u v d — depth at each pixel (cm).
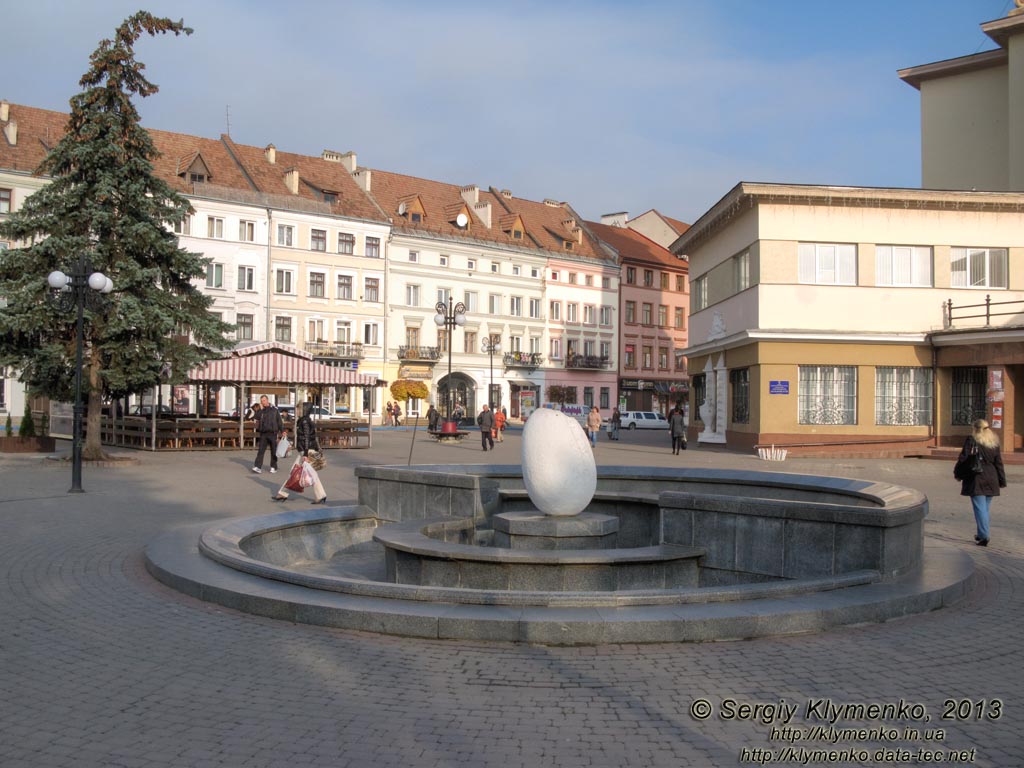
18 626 698
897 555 836
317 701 529
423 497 1230
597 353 7412
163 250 2434
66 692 544
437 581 862
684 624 654
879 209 2981
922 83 4103
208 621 716
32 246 2338
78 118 2378
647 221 8319
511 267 6831
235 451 2984
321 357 5691
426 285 6353
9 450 2738
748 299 3086
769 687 556
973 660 617
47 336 2369
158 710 513
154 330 2383
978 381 2984
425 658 614
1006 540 1186
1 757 443
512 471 1333
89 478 1983
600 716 505
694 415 3969
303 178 5984
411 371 6247
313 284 5781
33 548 1054
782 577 895
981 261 3008
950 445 2975
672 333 8006
